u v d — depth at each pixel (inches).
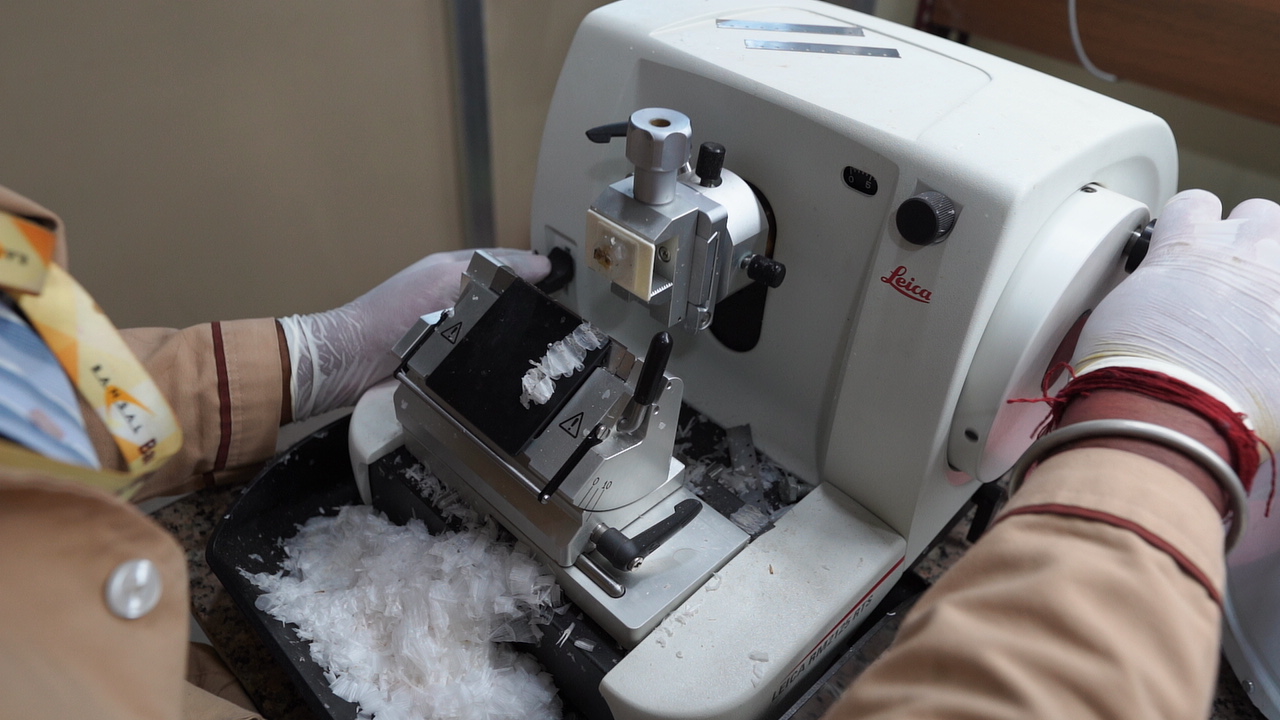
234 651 30.0
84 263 42.8
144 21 38.6
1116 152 26.4
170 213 44.1
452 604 26.9
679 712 22.7
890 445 26.9
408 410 29.3
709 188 26.5
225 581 28.4
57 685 15.6
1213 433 18.3
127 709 16.6
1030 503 17.6
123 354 18.3
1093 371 20.4
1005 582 16.2
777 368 31.4
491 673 26.6
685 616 25.3
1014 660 14.5
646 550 25.6
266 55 42.8
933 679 15.4
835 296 28.3
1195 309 21.2
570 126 33.3
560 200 34.6
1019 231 23.5
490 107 51.1
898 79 28.4
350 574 29.2
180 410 30.0
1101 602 15.0
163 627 17.9
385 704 25.5
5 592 15.7
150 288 45.6
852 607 26.8
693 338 34.2
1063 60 48.6
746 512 29.1
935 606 16.6
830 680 24.7
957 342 24.4
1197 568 15.7
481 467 27.3
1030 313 24.1
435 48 48.4
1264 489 25.4
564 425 24.8
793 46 30.5
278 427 33.1
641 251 24.7
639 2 33.3
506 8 48.9
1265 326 20.9
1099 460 17.6
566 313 26.0
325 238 50.8
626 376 24.5
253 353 31.4
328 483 33.0
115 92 39.4
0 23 35.4
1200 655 14.8
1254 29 39.4
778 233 29.1
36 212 17.4
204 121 42.6
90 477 16.8
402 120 49.7
